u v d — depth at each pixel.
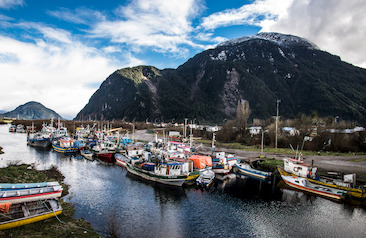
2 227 22.98
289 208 36.75
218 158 64.25
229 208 36.25
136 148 70.44
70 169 57.62
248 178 55.00
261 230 29.64
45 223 26.11
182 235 27.77
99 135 119.00
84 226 27.48
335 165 63.06
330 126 115.25
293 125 127.62
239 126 136.50
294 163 51.88
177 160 51.19
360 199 39.72
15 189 29.58
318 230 29.97
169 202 37.94
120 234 26.94
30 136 100.25
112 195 39.97
